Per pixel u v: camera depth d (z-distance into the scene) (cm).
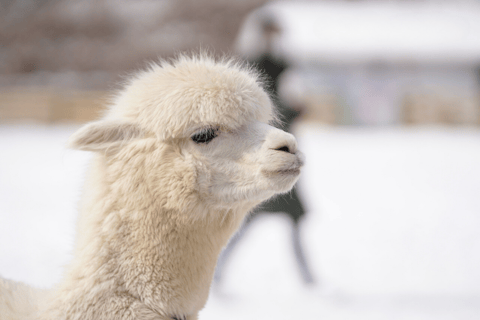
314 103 11300
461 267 2475
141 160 1012
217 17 17650
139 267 975
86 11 17912
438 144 7962
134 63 15800
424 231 3194
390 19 12650
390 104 11644
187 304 1014
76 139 996
